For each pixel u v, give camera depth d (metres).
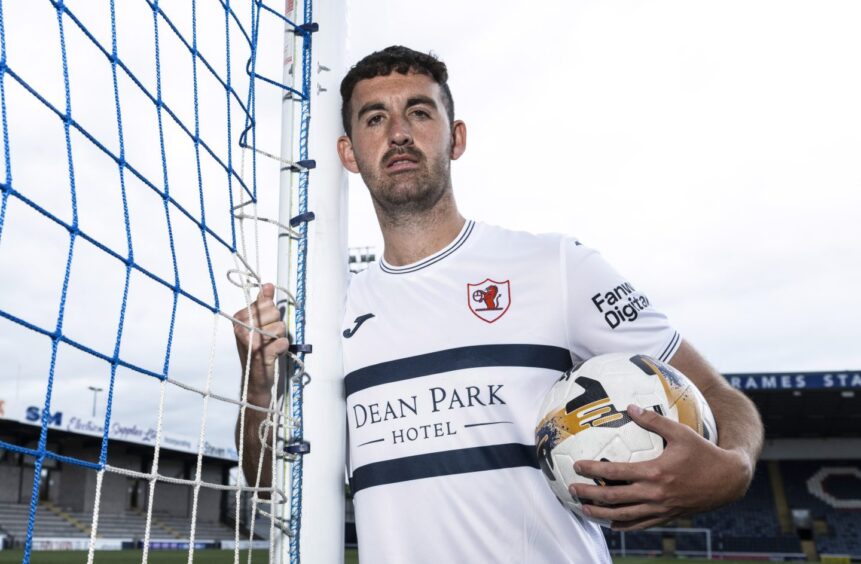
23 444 28.03
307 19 2.10
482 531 1.74
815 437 31.72
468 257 1.98
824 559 24.05
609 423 1.55
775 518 29.80
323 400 1.89
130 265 1.41
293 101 2.04
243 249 1.80
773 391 25.42
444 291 1.94
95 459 30.33
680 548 29.00
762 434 1.69
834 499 30.23
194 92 1.66
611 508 1.47
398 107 1.97
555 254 1.93
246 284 1.80
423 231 2.03
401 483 1.80
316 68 2.07
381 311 1.99
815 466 31.75
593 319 1.87
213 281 1.62
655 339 1.86
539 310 1.89
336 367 1.94
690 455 1.38
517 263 1.94
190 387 1.54
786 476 31.62
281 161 1.95
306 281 1.94
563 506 1.78
